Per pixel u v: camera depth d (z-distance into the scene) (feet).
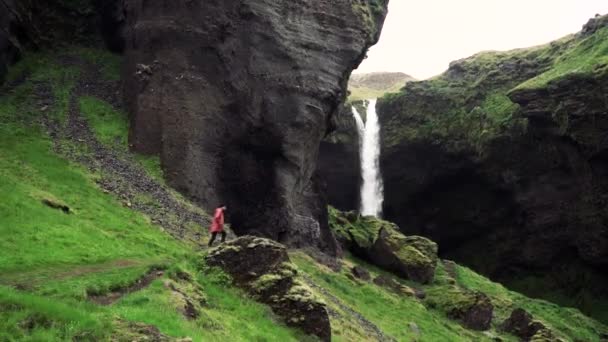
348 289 132.46
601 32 275.18
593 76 233.76
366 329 104.99
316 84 161.38
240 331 65.62
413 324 126.62
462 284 187.62
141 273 71.31
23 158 115.55
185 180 135.33
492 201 289.53
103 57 168.86
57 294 59.26
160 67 147.54
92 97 151.64
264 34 155.94
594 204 246.27
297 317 76.18
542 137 260.83
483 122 287.28
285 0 160.86
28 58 156.76
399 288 155.02
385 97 328.70
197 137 141.79
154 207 118.52
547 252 269.44
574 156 249.14
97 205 106.73
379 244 175.83
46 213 90.27
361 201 317.01
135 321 51.83
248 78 152.25
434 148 302.04
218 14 152.56
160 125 140.97
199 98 145.79
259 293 78.02
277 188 151.43
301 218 157.07
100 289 63.82
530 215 273.13
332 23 167.73
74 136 133.39
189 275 74.33
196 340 53.26
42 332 46.11
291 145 155.02
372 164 321.11
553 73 265.13
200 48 149.79
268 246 82.53
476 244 297.94
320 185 180.04
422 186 306.96
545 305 197.67
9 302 48.96
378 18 204.13
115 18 171.53
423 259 176.55
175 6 152.15
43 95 145.07
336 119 183.32
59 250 79.10
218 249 81.41
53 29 168.55
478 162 284.61
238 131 148.97
